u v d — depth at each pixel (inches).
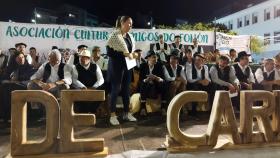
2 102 182.5
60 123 121.3
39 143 118.6
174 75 217.2
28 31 260.7
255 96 137.4
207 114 220.7
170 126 127.7
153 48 279.3
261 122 140.6
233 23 1025.5
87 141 123.7
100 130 169.8
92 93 124.1
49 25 263.4
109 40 178.4
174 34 283.7
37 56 263.0
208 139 132.0
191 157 127.4
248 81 225.1
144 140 150.7
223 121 141.6
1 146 139.8
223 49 297.0
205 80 217.2
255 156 132.8
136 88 227.8
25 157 117.0
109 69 181.9
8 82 182.9
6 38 257.6
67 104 121.5
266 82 222.8
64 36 266.5
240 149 135.5
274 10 820.0
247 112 136.4
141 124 185.0
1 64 227.9
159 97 216.8
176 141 130.0
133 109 212.8
